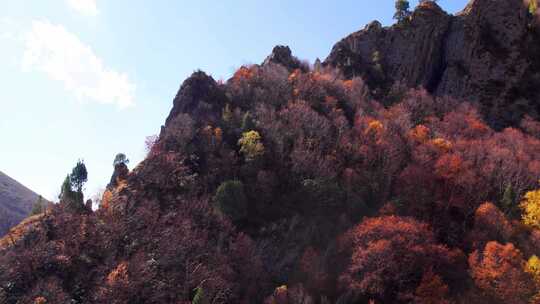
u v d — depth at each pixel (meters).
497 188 92.19
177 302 63.06
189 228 76.00
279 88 128.75
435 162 96.56
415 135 109.81
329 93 130.00
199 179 89.81
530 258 67.44
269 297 63.28
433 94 139.75
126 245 75.56
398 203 82.69
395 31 150.75
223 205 79.75
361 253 66.19
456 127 119.44
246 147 93.94
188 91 119.44
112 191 92.06
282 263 71.94
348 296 62.81
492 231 76.06
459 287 65.50
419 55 144.25
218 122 107.44
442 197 87.12
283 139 99.69
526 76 132.25
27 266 71.00
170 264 70.25
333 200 81.56
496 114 128.12
